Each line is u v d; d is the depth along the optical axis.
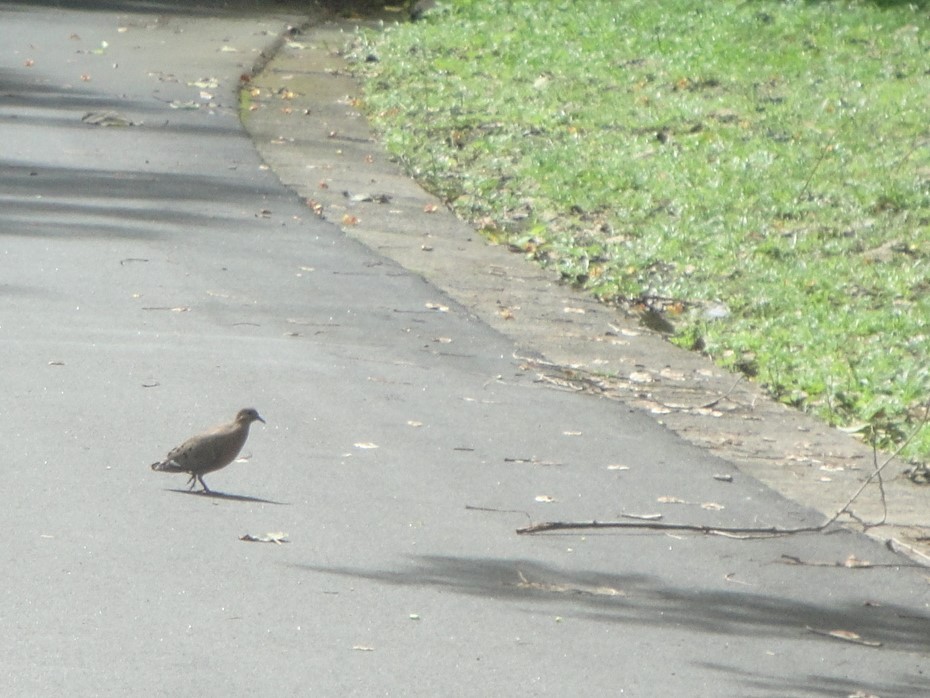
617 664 8.54
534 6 36.03
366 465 11.72
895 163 23.55
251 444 11.91
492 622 8.99
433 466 11.84
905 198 21.86
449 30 34.22
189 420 12.26
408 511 10.83
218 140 24.16
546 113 26.89
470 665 8.30
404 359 14.70
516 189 22.59
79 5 35.75
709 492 11.91
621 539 10.74
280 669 7.98
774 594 10.03
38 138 23.17
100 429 11.87
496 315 16.78
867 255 20.14
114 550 9.54
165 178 21.50
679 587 9.97
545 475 11.90
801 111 26.67
